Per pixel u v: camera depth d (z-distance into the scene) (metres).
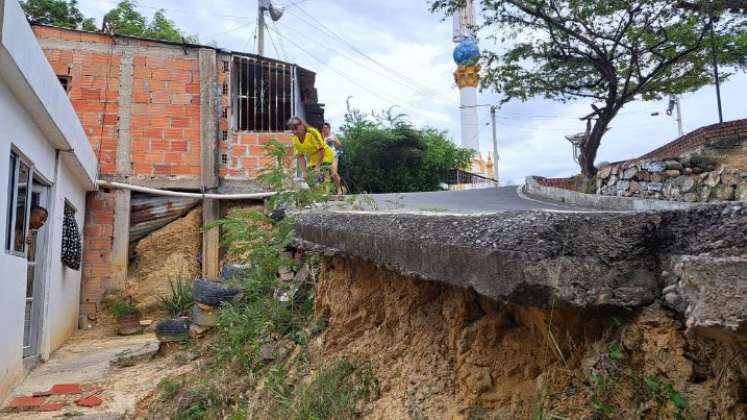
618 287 1.63
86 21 18.48
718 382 1.49
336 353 3.62
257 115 11.59
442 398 2.45
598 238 1.65
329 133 11.13
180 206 10.78
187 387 4.98
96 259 10.20
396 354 2.98
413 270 2.45
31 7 17.77
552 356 2.00
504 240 1.75
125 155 10.62
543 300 1.64
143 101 10.82
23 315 6.25
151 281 10.38
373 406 2.85
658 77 15.69
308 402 3.16
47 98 6.42
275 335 4.66
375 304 3.51
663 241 1.64
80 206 9.83
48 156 7.49
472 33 16.22
